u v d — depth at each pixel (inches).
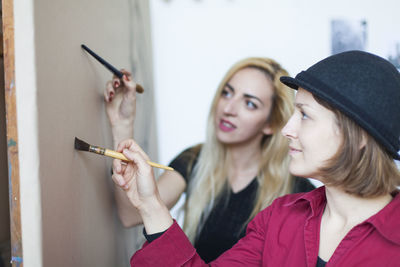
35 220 25.1
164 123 79.6
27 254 25.2
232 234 60.9
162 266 30.2
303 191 62.1
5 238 39.9
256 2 78.4
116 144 43.3
